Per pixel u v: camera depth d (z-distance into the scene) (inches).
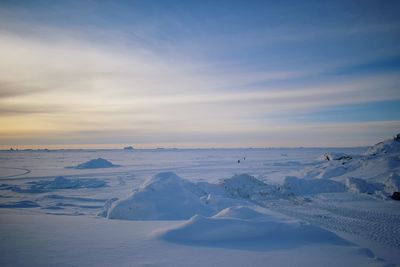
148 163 2586.1
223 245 252.2
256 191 797.2
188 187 682.8
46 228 307.7
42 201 737.6
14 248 230.4
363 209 580.4
